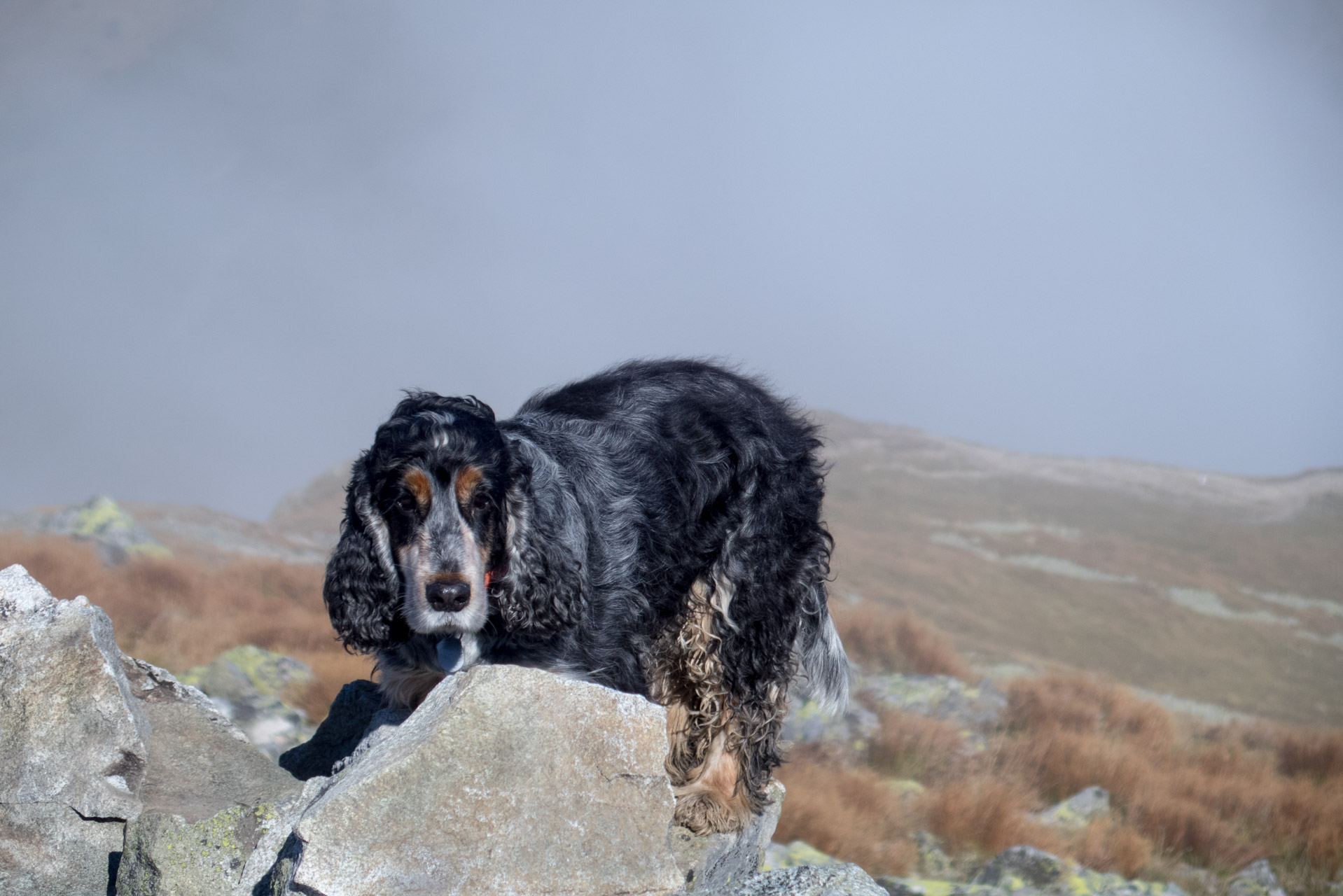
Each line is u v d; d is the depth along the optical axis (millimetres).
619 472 4480
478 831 3105
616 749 3293
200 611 18594
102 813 3766
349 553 3943
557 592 3928
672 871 3270
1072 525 66375
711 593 4566
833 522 59656
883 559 47719
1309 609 48969
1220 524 69250
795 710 14719
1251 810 14695
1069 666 33031
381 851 3025
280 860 3232
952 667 20859
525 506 3869
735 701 4578
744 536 4613
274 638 16156
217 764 4273
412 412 3926
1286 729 21484
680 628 4574
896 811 12031
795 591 4766
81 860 3740
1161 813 13594
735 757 4629
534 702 3271
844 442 89188
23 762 3773
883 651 20922
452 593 3580
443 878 3045
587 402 4812
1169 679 33875
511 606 3861
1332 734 19719
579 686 3338
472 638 4031
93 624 3945
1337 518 72812
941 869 10977
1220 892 12047
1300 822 14336
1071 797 13867
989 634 36500
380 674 5113
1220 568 56875
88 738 3830
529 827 3145
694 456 4598
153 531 38094
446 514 3691
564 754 3242
